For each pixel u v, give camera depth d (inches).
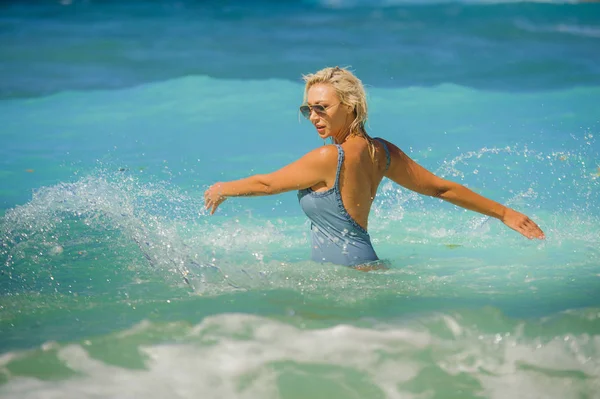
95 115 856.3
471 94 910.4
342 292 382.6
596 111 818.2
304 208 423.2
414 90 932.6
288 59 1106.7
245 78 1011.9
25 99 926.4
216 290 389.4
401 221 541.6
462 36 1234.6
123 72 1050.1
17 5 1621.6
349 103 414.0
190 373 306.3
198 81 996.6
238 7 1605.6
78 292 388.5
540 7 1430.9
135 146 742.5
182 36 1295.5
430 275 413.7
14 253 446.6
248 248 474.0
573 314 350.0
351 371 311.3
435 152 703.7
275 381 303.9
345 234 420.5
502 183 613.6
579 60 1051.9
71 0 1678.2
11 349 320.8
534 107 843.4
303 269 414.6
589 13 1374.3
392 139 746.8
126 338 330.3
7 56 1145.4
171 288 394.6
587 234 496.4
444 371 314.2
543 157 680.4
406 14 1469.0
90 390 292.2
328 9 1568.7
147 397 289.4
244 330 338.6
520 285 396.2
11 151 723.4
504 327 342.0
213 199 412.8
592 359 323.0
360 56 1114.7
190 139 767.7
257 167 675.4
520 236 498.9
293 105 890.7
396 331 337.7
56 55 1155.3
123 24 1408.7
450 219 544.1
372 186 422.0
